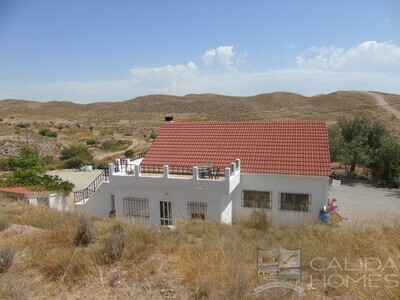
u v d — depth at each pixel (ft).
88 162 161.38
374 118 114.93
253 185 62.03
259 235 35.78
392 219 39.29
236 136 73.00
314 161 62.13
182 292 18.52
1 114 504.43
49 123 369.30
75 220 33.32
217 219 55.31
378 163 105.50
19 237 28.04
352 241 25.52
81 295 18.52
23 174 75.15
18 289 17.78
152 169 66.80
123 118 467.11
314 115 365.20
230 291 17.04
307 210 59.26
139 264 22.20
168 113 513.86
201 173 58.80
